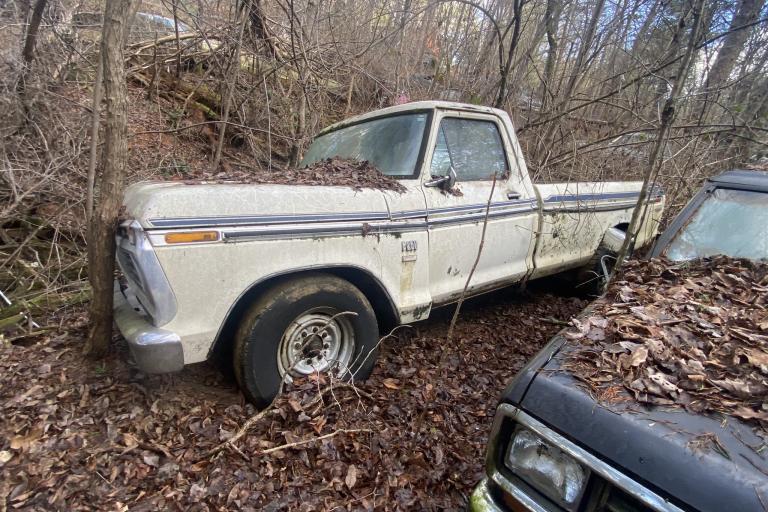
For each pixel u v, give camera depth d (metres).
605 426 1.30
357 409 2.64
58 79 5.02
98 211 2.43
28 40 4.58
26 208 4.05
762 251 2.40
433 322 4.05
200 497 1.99
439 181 3.16
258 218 2.41
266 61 6.30
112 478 2.04
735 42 6.95
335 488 2.12
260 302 2.46
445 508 2.07
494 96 7.89
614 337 1.74
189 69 7.41
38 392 2.50
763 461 1.14
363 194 2.81
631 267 2.52
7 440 2.18
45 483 1.97
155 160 5.50
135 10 2.36
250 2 5.61
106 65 2.28
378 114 3.68
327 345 2.80
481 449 2.48
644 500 1.15
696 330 1.78
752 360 1.55
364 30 8.35
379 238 2.85
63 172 4.37
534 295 4.91
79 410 2.42
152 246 2.14
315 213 2.59
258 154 6.59
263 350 2.47
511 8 9.16
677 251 2.57
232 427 2.43
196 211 2.25
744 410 1.32
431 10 8.95
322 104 6.69
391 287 2.97
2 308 3.32
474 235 3.40
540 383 1.50
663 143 3.74
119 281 2.95
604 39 7.55
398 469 2.25
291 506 2.00
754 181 2.74
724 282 2.17
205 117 6.86
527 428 1.43
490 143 3.70
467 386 3.08
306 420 2.46
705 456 1.16
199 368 2.93
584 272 4.72
